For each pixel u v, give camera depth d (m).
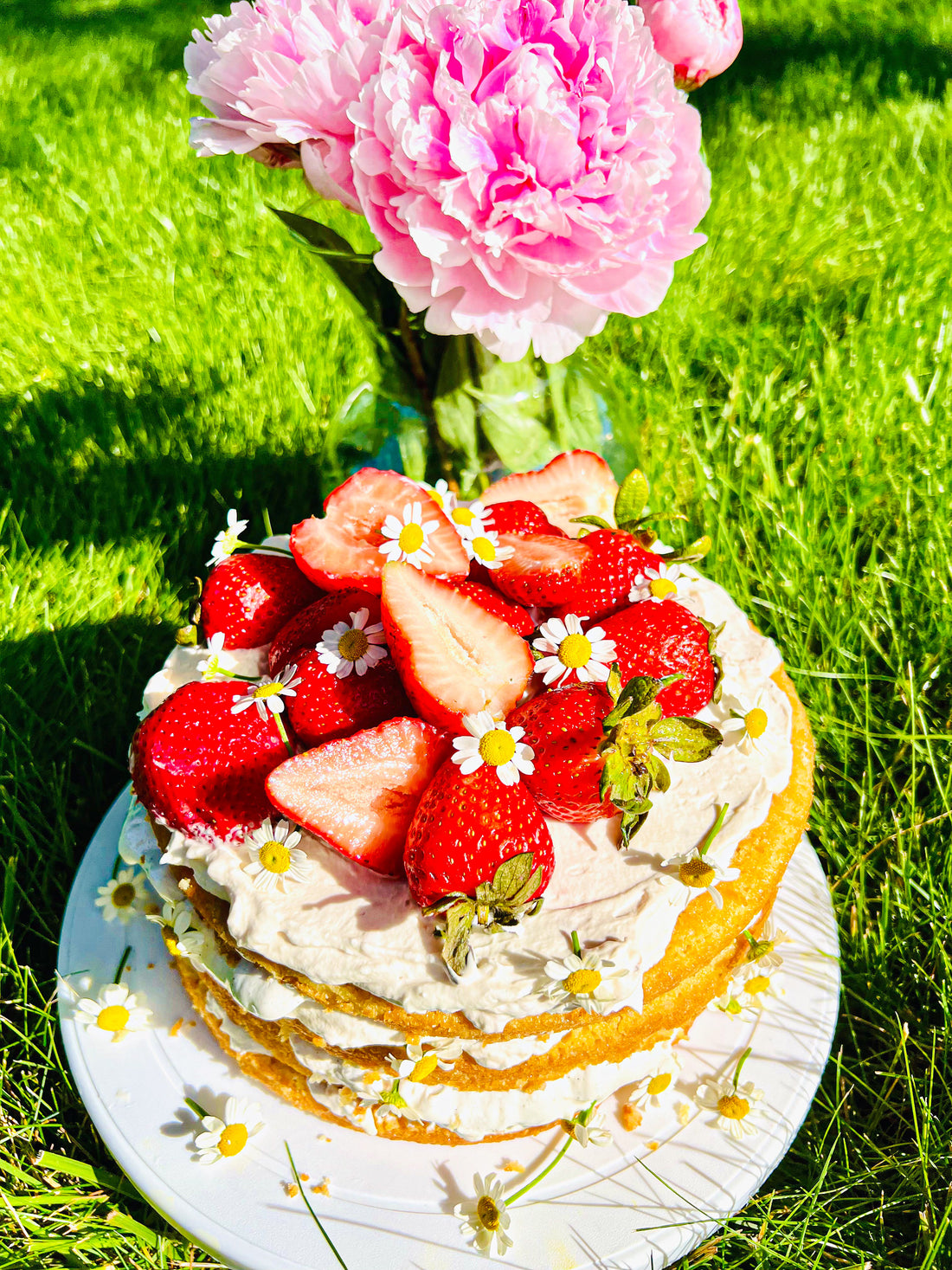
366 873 0.30
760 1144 0.33
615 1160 0.32
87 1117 0.38
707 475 0.56
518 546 0.34
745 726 0.32
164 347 0.71
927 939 0.42
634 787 0.28
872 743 0.47
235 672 0.34
